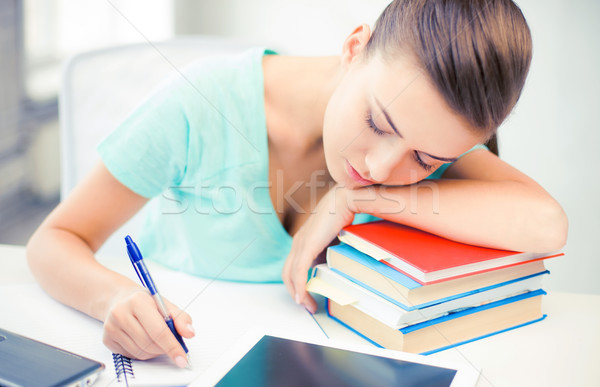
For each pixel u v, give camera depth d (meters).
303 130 0.76
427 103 0.52
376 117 0.56
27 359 0.47
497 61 0.51
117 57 1.02
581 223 0.97
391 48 0.55
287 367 0.47
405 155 0.57
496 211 0.62
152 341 0.50
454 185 0.68
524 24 0.54
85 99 1.02
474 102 0.52
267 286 0.74
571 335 0.58
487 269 0.57
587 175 0.96
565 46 0.95
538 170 0.98
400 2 0.55
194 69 0.85
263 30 1.17
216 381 0.44
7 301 0.63
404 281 0.53
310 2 1.07
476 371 0.47
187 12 1.35
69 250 0.67
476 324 0.58
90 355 0.52
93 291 0.60
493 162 0.74
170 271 0.80
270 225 0.81
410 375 0.46
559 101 0.96
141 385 0.47
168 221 0.91
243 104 0.80
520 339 0.58
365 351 0.50
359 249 0.61
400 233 0.65
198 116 0.81
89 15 1.37
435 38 0.51
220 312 0.62
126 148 0.79
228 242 0.80
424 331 0.54
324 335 0.58
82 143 1.02
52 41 1.04
